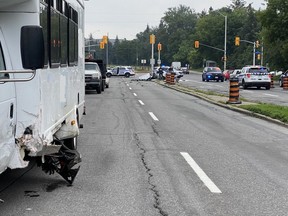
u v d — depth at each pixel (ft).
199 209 21.30
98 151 35.29
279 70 206.49
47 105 21.44
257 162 32.01
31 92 19.51
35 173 27.66
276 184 26.08
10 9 19.26
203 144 39.11
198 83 178.29
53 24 23.29
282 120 54.13
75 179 26.55
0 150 17.38
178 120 56.39
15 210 20.79
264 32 203.10
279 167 30.55
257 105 70.54
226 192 24.23
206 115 62.95
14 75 19.25
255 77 135.74
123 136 42.93
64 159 24.58
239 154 34.83
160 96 101.04
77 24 34.73
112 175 27.66
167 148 36.91
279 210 21.33
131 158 32.76
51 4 22.58
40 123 19.85
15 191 23.91
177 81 184.03
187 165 30.63
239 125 52.75
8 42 19.34
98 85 107.14
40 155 21.38
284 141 41.52
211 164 31.07
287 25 194.29
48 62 21.76
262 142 40.81
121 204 21.93
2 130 17.44
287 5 193.36
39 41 16.83
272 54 202.90
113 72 286.05
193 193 23.94
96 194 23.58
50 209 21.02
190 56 483.51
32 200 22.38
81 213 20.53
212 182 26.25
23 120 19.56
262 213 20.84
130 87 143.74
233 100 76.64
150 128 48.67
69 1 29.55
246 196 23.54
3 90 17.58
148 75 215.51
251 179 27.12
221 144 39.27
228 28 428.15
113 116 59.98
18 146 19.42
